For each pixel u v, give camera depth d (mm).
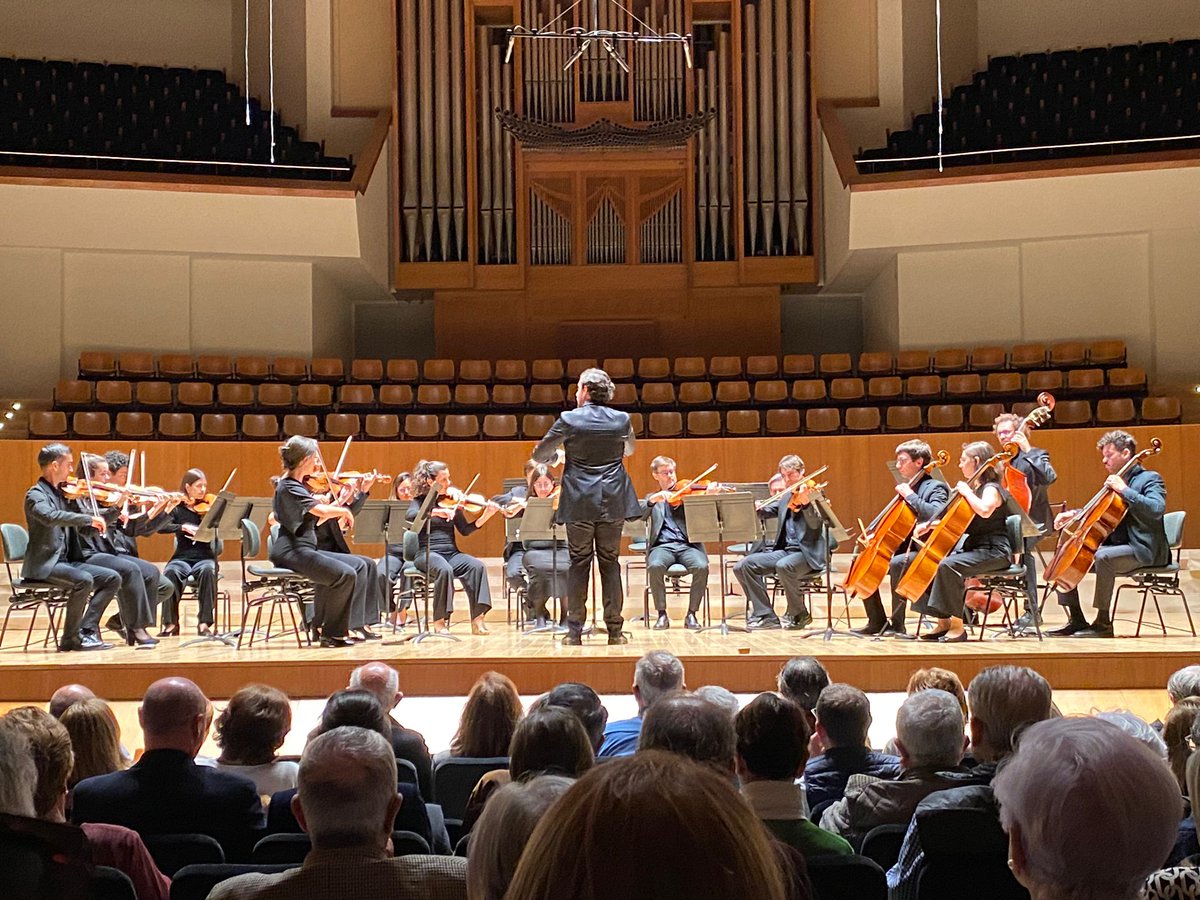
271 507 7676
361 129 15109
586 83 14320
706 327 14617
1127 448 7625
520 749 2801
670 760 920
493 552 11031
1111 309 13156
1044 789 1289
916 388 12406
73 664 6820
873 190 13062
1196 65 14055
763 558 8305
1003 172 12680
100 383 11969
